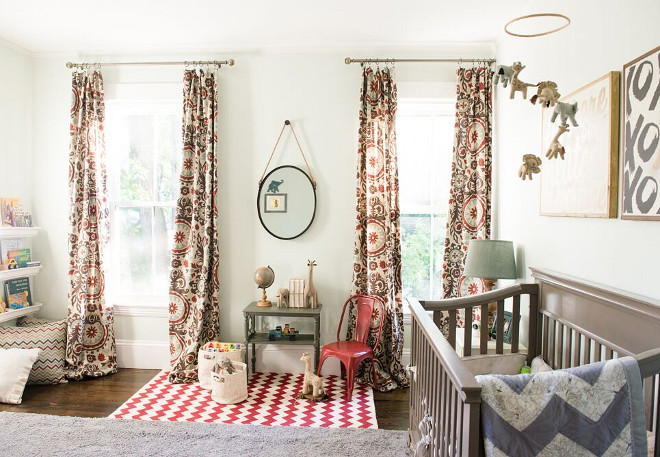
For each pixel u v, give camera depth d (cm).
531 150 280
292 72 363
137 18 310
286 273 368
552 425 127
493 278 287
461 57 358
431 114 374
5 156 352
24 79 369
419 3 285
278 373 369
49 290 380
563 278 221
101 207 365
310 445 254
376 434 267
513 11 296
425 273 379
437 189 377
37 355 325
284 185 364
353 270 360
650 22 171
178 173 383
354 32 335
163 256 386
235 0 283
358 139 356
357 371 354
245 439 260
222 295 371
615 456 129
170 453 244
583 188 213
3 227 335
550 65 256
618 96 188
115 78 370
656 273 165
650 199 166
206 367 334
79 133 362
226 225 369
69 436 261
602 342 190
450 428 149
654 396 153
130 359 379
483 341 257
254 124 366
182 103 375
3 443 252
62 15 305
